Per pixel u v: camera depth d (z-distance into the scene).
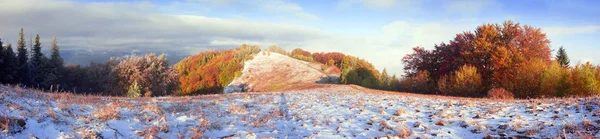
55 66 55.41
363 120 10.01
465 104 13.00
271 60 116.25
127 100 13.38
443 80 33.06
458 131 7.87
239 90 92.69
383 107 12.84
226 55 124.25
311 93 23.88
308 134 8.29
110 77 47.81
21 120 6.70
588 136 6.08
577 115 8.56
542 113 9.40
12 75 46.47
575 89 23.42
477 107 11.84
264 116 11.02
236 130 8.60
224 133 8.31
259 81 97.25
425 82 38.16
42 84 51.88
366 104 14.18
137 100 13.83
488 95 23.75
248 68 109.25
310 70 103.56
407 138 7.38
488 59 34.62
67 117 8.00
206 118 9.88
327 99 17.72
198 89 103.94
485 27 36.81
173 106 11.80
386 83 48.69
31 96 9.98
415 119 9.77
